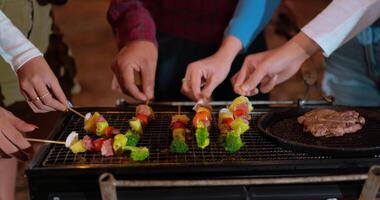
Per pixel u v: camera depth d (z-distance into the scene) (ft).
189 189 2.42
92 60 8.59
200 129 2.65
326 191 2.44
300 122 3.01
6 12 3.59
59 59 4.25
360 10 2.97
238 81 3.23
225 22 4.09
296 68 3.26
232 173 2.40
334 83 4.36
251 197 2.41
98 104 6.87
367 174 2.27
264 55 3.24
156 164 2.42
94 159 2.57
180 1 4.05
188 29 4.16
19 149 2.68
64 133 2.90
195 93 3.21
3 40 2.94
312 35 3.05
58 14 10.96
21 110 3.94
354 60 4.07
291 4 5.22
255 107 3.27
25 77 2.87
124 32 3.77
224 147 2.66
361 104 4.23
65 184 2.39
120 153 2.62
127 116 3.14
